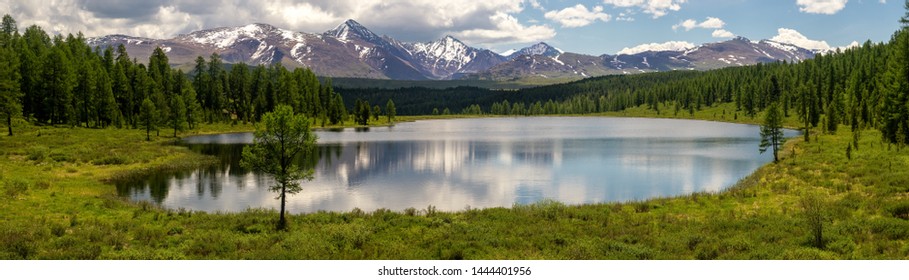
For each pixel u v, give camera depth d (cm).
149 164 6775
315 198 5094
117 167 6362
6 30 14438
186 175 6181
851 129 11281
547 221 3275
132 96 13588
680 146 10319
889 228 2581
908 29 6856
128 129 11988
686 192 5400
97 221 3166
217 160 7575
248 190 5331
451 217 3528
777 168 6044
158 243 2617
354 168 7269
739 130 15300
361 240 2636
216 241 2628
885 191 3847
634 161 8025
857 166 5297
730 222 3036
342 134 14375
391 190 5591
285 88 17300
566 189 5691
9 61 10200
